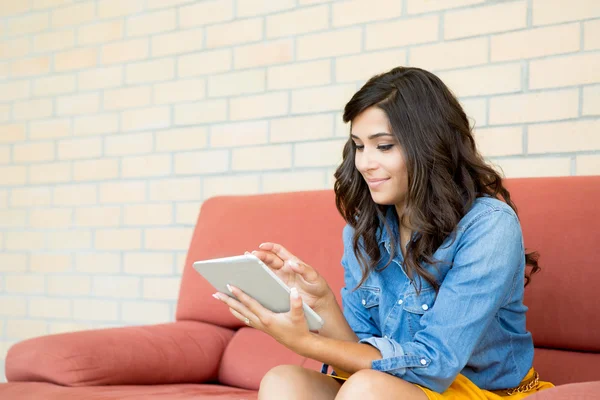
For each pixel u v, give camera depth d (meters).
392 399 1.27
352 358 1.36
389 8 2.47
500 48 2.27
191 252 2.35
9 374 1.93
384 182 1.46
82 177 3.19
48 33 3.32
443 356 1.33
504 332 1.48
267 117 2.72
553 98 2.17
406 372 1.33
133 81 3.06
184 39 2.94
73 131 3.22
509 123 2.24
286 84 2.69
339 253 2.03
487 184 1.54
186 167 2.91
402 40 2.45
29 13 3.38
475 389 1.42
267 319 1.37
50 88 3.30
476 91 2.30
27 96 3.37
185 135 2.92
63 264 3.23
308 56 2.64
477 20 2.30
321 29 2.62
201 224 2.38
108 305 3.09
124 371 1.91
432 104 1.46
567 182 1.79
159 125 2.99
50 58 3.31
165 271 2.94
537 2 2.21
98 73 3.16
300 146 2.64
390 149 1.45
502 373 1.49
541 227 1.76
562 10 2.16
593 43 2.12
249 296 1.40
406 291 1.52
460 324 1.35
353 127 1.49
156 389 1.88
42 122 3.32
